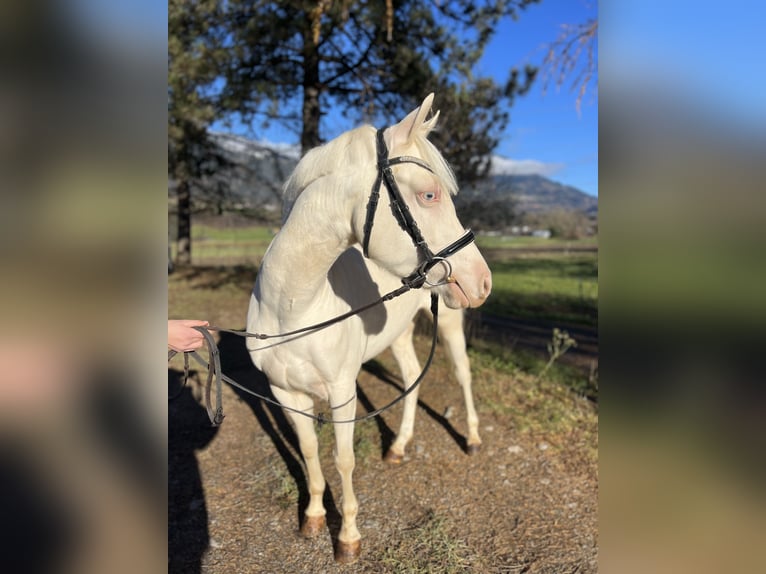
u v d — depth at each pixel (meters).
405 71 6.54
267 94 6.59
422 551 2.42
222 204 11.80
